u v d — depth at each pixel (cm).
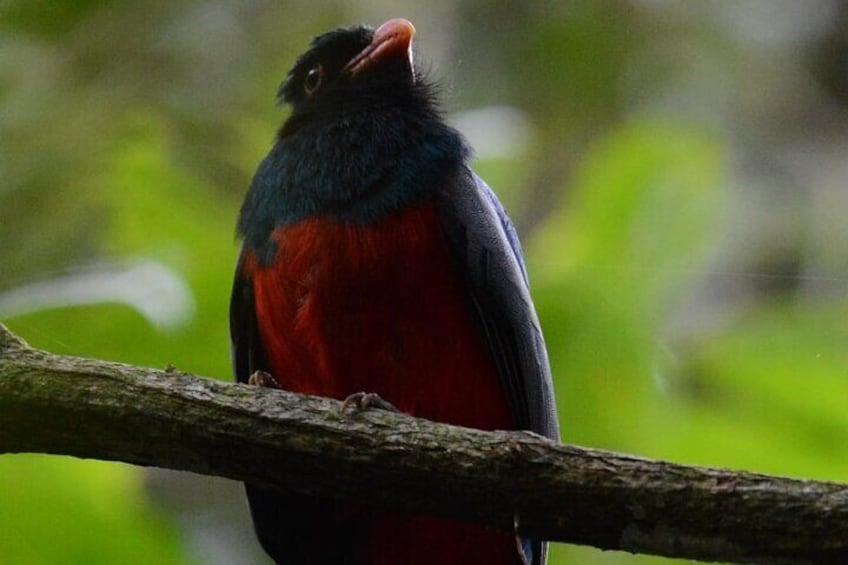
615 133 1316
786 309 1074
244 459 728
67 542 981
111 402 725
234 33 1505
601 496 687
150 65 1378
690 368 1055
